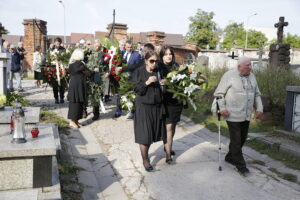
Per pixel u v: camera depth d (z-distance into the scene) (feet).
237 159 15.88
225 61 45.24
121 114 27.45
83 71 22.47
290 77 28.71
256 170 16.35
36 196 11.08
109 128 23.47
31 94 38.68
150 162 17.21
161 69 16.62
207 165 16.90
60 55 29.96
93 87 25.11
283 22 44.65
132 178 15.20
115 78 25.64
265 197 13.48
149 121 15.28
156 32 46.85
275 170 16.35
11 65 38.78
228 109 15.83
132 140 20.77
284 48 43.83
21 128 12.34
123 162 17.11
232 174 15.79
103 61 25.81
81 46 31.35
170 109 16.51
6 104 21.22
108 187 14.23
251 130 23.04
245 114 15.74
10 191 11.49
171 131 16.75
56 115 25.81
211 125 24.85
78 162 16.55
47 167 11.88
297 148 18.26
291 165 16.83
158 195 13.55
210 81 36.58
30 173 11.74
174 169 16.30
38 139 12.81
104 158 17.61
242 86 15.65
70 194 12.82
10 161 11.48
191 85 16.01
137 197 13.38
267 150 19.19
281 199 13.32
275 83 27.02
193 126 25.25
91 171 15.81
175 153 18.74
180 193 13.73
